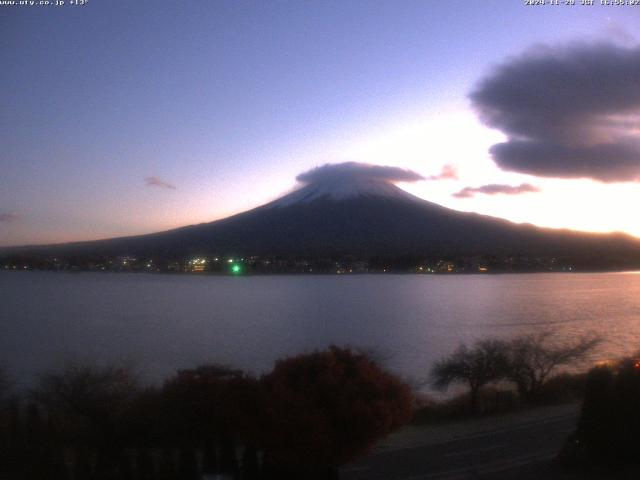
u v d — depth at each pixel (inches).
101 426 491.5
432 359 1427.2
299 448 363.3
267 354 1609.3
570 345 1274.6
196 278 6013.8
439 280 5905.5
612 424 527.2
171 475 396.2
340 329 2282.2
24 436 418.6
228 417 382.9
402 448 617.9
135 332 2230.6
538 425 750.5
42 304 3464.6
